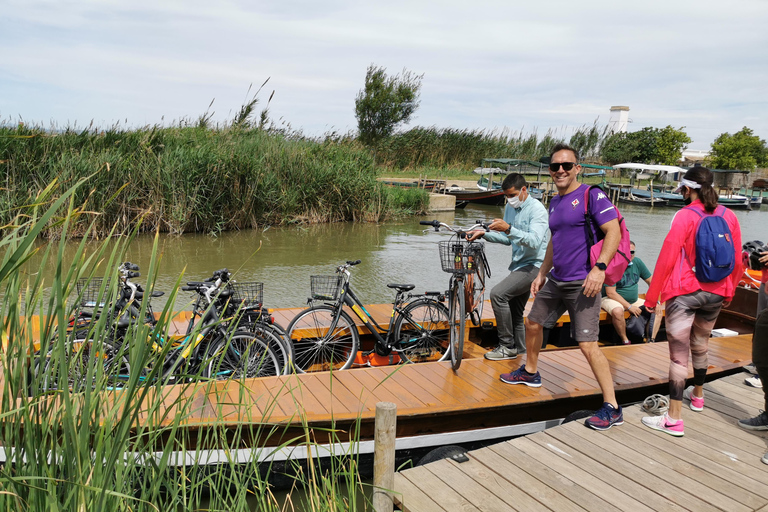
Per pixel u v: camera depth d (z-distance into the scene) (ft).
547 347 23.18
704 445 12.38
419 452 13.98
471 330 22.94
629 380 16.34
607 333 24.35
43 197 5.71
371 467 13.53
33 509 5.96
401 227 61.36
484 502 10.09
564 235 13.17
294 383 14.75
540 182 107.96
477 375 16.19
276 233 53.88
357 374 15.89
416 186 94.94
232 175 53.21
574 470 11.26
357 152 69.26
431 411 13.57
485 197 89.40
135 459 6.98
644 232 62.28
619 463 11.56
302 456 12.91
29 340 5.91
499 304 17.25
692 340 13.75
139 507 6.83
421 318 20.03
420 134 127.95
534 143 143.23
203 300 15.65
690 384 16.65
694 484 10.81
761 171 172.76
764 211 110.83
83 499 5.85
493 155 136.26
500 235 17.51
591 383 15.89
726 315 24.63
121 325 12.53
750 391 15.62
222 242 47.06
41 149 44.01
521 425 14.71
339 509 9.56
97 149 49.24
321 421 12.80
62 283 5.92
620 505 10.08
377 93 121.08
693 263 12.60
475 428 14.38
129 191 45.91
